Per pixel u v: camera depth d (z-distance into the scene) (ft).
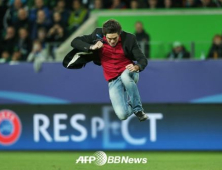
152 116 126.82
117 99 81.46
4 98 127.24
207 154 121.80
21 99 126.93
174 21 135.85
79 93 125.59
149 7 140.26
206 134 126.62
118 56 79.82
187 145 127.03
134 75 80.94
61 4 142.61
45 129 128.88
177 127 126.82
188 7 138.10
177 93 123.54
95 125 128.06
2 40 141.28
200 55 126.62
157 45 125.70
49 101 126.21
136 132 127.54
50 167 103.55
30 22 140.97
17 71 126.62
